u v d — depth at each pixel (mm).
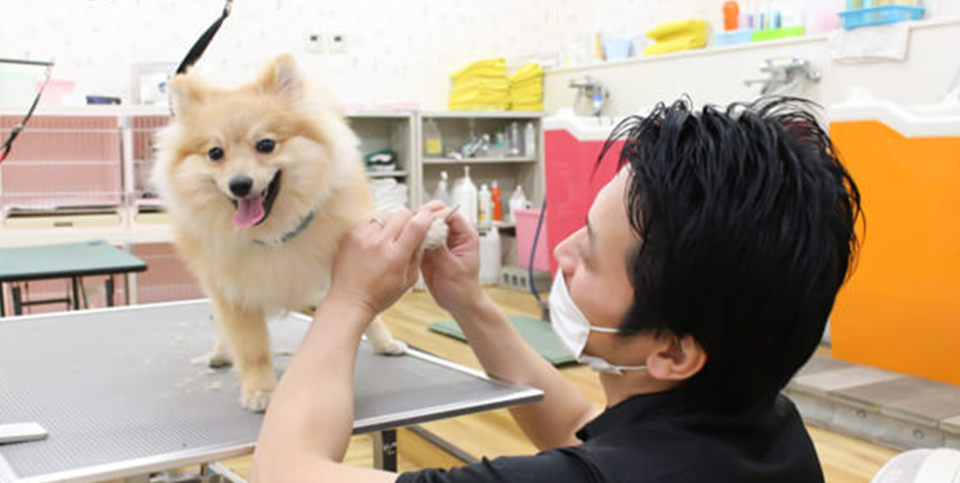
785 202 583
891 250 2609
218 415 1020
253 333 1195
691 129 622
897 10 3314
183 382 1181
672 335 652
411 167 4996
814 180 601
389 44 5332
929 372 2561
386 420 970
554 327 789
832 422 2461
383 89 5352
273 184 1188
